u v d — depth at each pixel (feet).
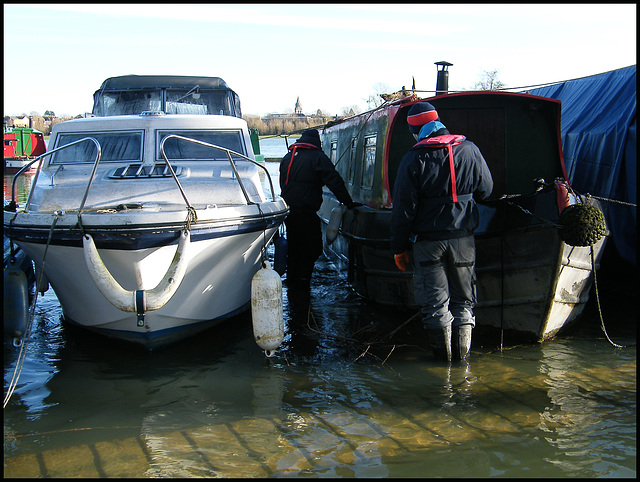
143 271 17.03
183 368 17.71
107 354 19.01
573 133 27.27
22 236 17.80
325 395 15.57
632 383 15.79
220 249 18.44
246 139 23.44
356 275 25.04
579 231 16.22
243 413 14.60
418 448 12.66
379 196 23.02
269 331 17.88
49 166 22.04
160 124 22.58
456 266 16.87
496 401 14.88
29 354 19.03
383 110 23.12
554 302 18.13
